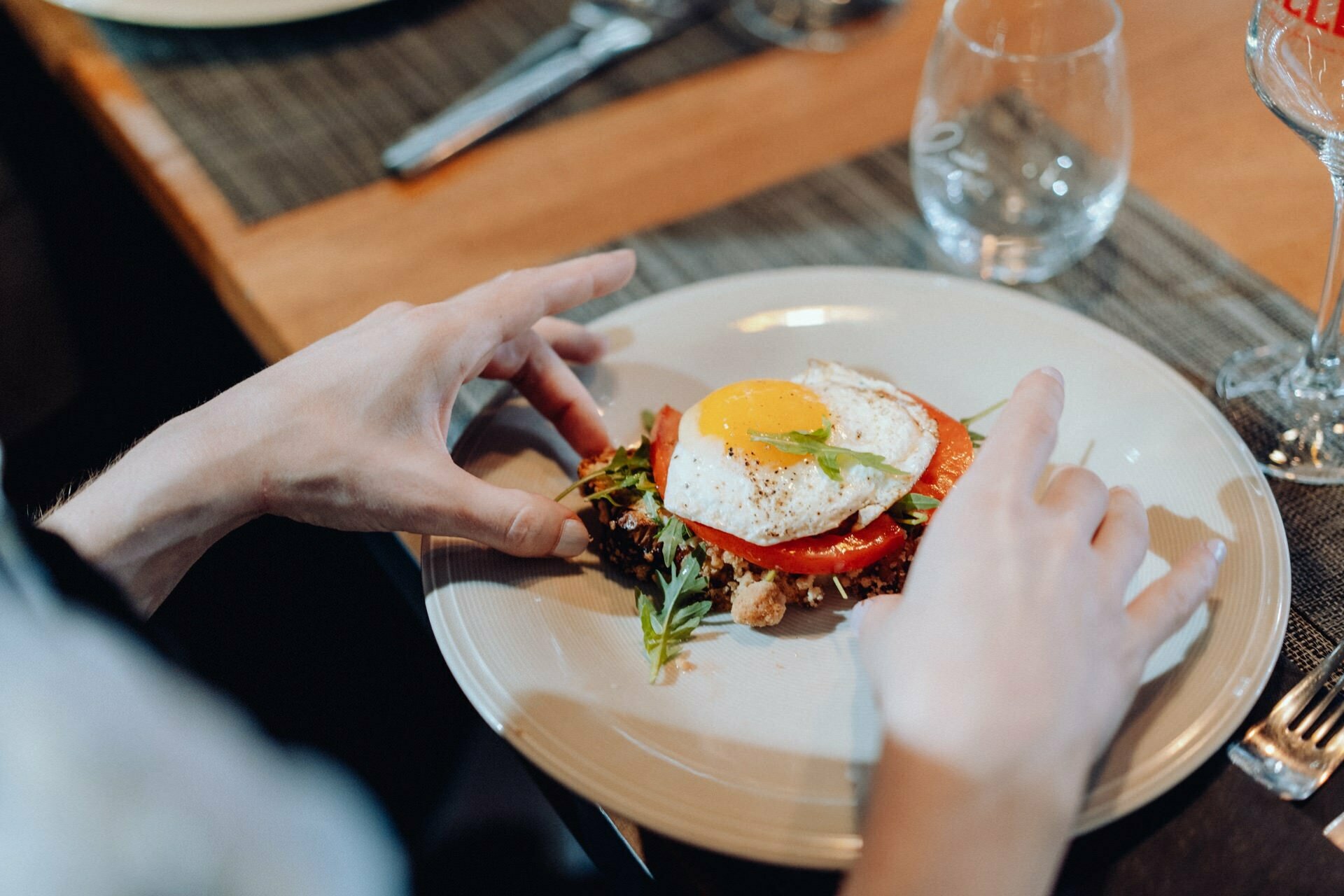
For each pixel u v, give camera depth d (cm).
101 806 59
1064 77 120
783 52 174
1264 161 144
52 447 200
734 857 75
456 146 158
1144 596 78
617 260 114
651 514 96
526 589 91
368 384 97
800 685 85
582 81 171
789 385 99
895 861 66
